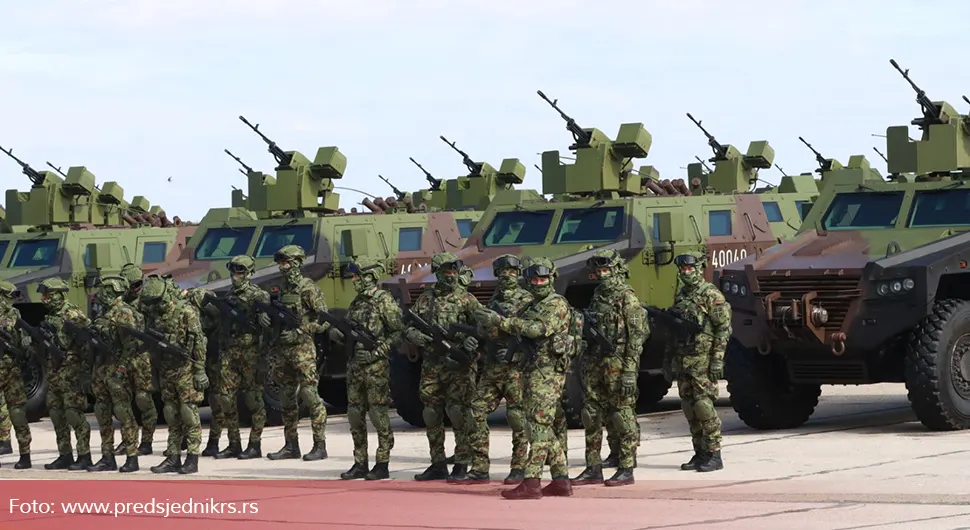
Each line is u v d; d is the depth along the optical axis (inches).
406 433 923.4
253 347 793.6
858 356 852.0
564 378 593.0
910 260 828.6
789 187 1202.0
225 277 1087.6
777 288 854.5
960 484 605.9
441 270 666.2
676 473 671.1
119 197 1402.6
